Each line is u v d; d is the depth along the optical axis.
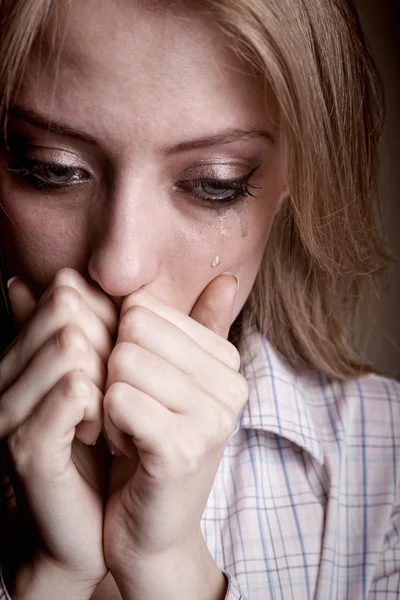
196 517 1.22
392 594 1.66
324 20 1.26
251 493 1.67
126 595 1.24
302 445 1.68
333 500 1.68
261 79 1.11
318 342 1.74
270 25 1.08
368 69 1.47
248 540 1.63
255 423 1.68
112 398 1.10
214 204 1.16
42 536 1.20
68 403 1.12
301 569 1.63
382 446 1.77
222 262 1.22
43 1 1.02
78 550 1.21
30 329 1.17
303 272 1.68
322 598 1.61
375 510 1.72
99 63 1.03
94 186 1.13
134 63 1.03
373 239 1.61
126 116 1.05
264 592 1.60
